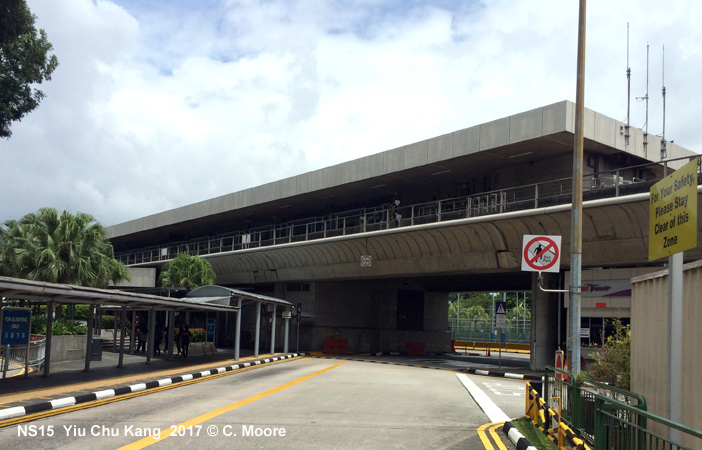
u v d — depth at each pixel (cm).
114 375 2003
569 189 2911
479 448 948
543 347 2914
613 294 2544
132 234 6600
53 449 867
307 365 2939
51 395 1414
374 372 2564
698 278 755
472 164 3247
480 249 2928
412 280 4531
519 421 1189
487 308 9962
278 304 3534
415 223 3222
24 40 2336
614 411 801
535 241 1605
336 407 1396
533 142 2780
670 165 3139
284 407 1371
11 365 2225
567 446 928
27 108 2391
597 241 2456
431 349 4844
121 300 2033
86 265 3600
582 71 1420
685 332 797
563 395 1090
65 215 3634
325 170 3997
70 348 2641
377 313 4625
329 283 4375
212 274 4653
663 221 766
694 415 754
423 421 1223
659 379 898
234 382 1988
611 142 2814
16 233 3700
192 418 1176
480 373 2892
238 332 2927
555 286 2967
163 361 2764
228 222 5659
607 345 1402
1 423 1078
